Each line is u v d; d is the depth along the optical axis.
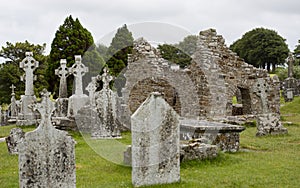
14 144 11.29
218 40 20.50
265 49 65.62
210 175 8.19
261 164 9.41
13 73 40.47
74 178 6.51
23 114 19.53
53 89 32.75
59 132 6.41
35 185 6.23
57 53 32.59
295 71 45.75
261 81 15.84
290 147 12.46
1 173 8.80
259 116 15.55
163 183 7.33
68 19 33.34
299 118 23.09
